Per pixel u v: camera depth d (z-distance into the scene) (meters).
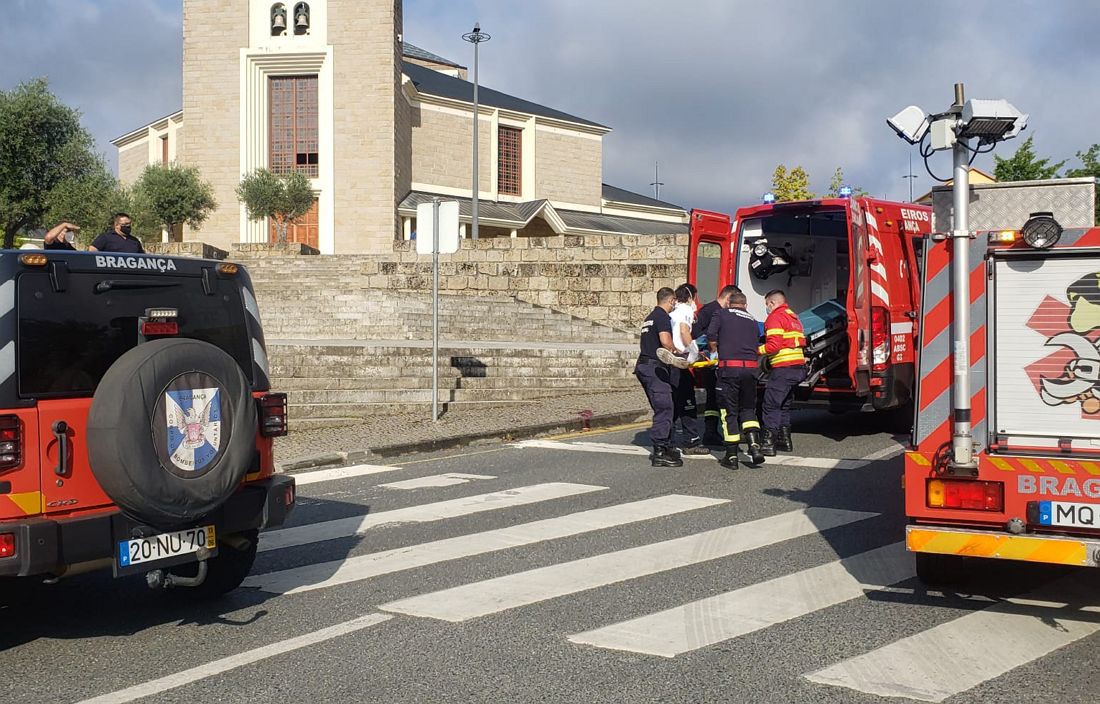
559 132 54.38
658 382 10.61
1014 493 5.20
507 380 16.72
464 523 8.01
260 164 44.78
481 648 5.00
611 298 25.50
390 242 44.16
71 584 6.53
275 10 44.69
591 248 25.67
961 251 5.38
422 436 12.63
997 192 5.52
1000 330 5.34
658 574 6.37
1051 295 5.24
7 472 4.81
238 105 44.59
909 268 12.71
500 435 13.05
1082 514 5.05
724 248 13.30
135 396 4.93
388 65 44.19
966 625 5.28
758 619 5.41
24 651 5.13
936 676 4.53
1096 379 5.14
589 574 6.38
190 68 44.88
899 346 12.18
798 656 4.81
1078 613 5.48
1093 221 5.35
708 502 8.64
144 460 4.94
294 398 14.91
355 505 8.92
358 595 6.05
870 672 4.59
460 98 51.16
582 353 17.97
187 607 5.92
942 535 5.30
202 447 5.20
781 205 12.34
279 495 5.88
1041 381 5.25
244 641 5.23
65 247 8.68
